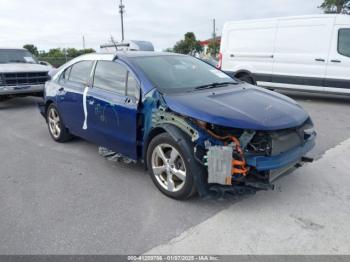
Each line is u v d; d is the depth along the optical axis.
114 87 4.41
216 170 3.22
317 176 4.27
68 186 4.17
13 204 3.72
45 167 4.84
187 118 3.51
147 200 3.75
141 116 3.97
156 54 4.79
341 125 6.85
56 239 3.04
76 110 5.14
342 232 3.06
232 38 10.85
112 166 4.82
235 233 3.07
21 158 5.25
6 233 3.15
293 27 9.52
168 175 3.72
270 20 9.97
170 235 3.07
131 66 4.23
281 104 3.89
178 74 4.40
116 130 4.34
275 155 3.34
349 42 8.70
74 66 5.45
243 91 4.29
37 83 9.92
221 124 3.25
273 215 3.37
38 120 8.08
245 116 3.36
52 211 3.55
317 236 3.00
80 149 5.66
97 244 2.96
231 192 3.39
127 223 3.28
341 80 8.93
